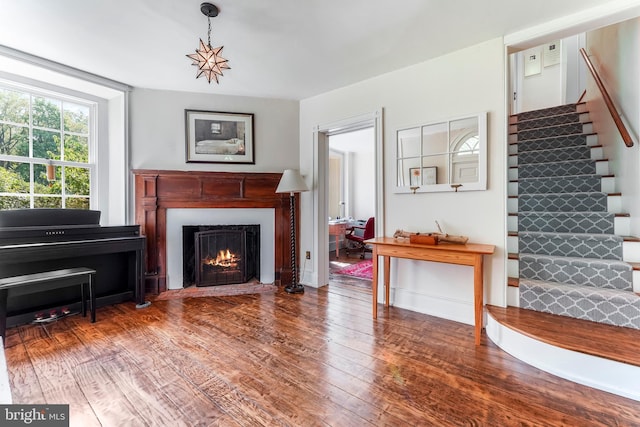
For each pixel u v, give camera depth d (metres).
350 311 2.93
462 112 2.61
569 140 3.27
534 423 1.41
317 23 2.19
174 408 1.51
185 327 2.53
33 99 3.08
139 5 1.97
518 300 2.38
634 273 2.08
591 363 1.69
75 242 2.64
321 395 1.62
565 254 2.48
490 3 1.97
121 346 2.17
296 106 3.93
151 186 3.42
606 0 1.94
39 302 2.70
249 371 1.86
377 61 2.81
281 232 3.87
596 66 3.23
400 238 2.83
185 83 3.34
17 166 2.98
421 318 2.73
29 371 1.84
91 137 3.46
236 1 1.93
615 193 2.58
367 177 7.05
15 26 2.23
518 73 4.93
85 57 2.73
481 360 1.99
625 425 1.39
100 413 1.47
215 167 3.71
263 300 3.26
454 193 2.68
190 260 3.77
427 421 1.42
